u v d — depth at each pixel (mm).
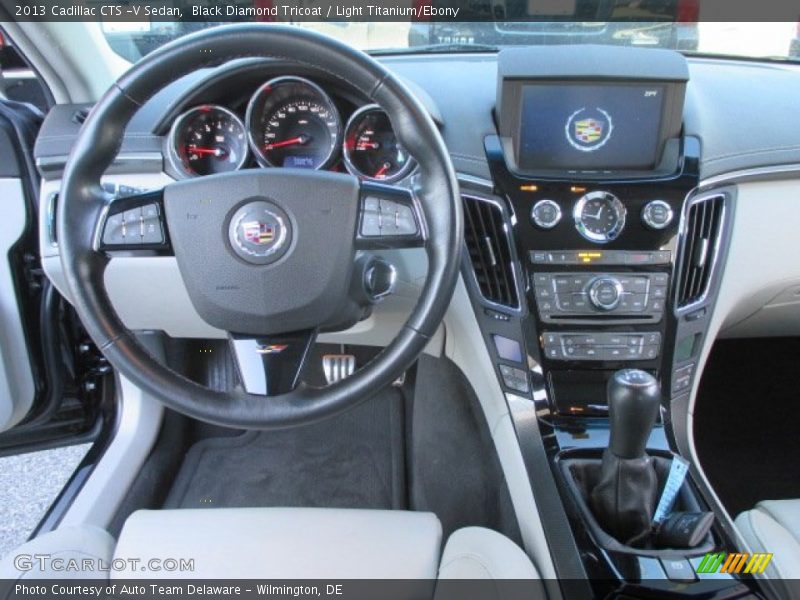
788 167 1376
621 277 1355
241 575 1010
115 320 1024
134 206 1014
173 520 1105
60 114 1489
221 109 1356
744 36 1744
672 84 1324
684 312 1394
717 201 1382
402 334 1028
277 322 1024
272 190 985
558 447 1311
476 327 1432
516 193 1359
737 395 2160
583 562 1064
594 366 1383
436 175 993
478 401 1807
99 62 1572
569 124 1364
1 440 1886
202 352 2039
